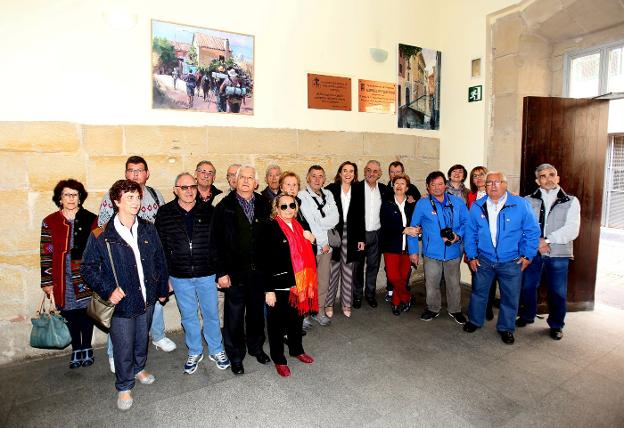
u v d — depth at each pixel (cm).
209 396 270
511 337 347
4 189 312
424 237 401
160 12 354
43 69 317
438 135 543
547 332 371
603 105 418
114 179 346
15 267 320
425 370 302
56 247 296
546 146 406
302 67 430
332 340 356
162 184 364
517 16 446
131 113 349
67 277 301
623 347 339
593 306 427
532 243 341
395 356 325
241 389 278
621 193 904
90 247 242
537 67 461
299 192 372
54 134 323
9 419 248
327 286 383
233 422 243
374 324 393
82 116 332
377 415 247
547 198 368
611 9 393
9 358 323
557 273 354
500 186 342
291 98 426
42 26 314
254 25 399
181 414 251
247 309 307
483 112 487
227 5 383
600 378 289
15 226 318
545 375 293
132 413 252
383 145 493
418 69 516
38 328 294
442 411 251
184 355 332
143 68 350
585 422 239
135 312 249
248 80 399
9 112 309
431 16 524
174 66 362
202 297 301
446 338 360
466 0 497
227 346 301
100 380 294
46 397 272
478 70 489
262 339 317
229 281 290
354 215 399
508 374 295
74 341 311
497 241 350
